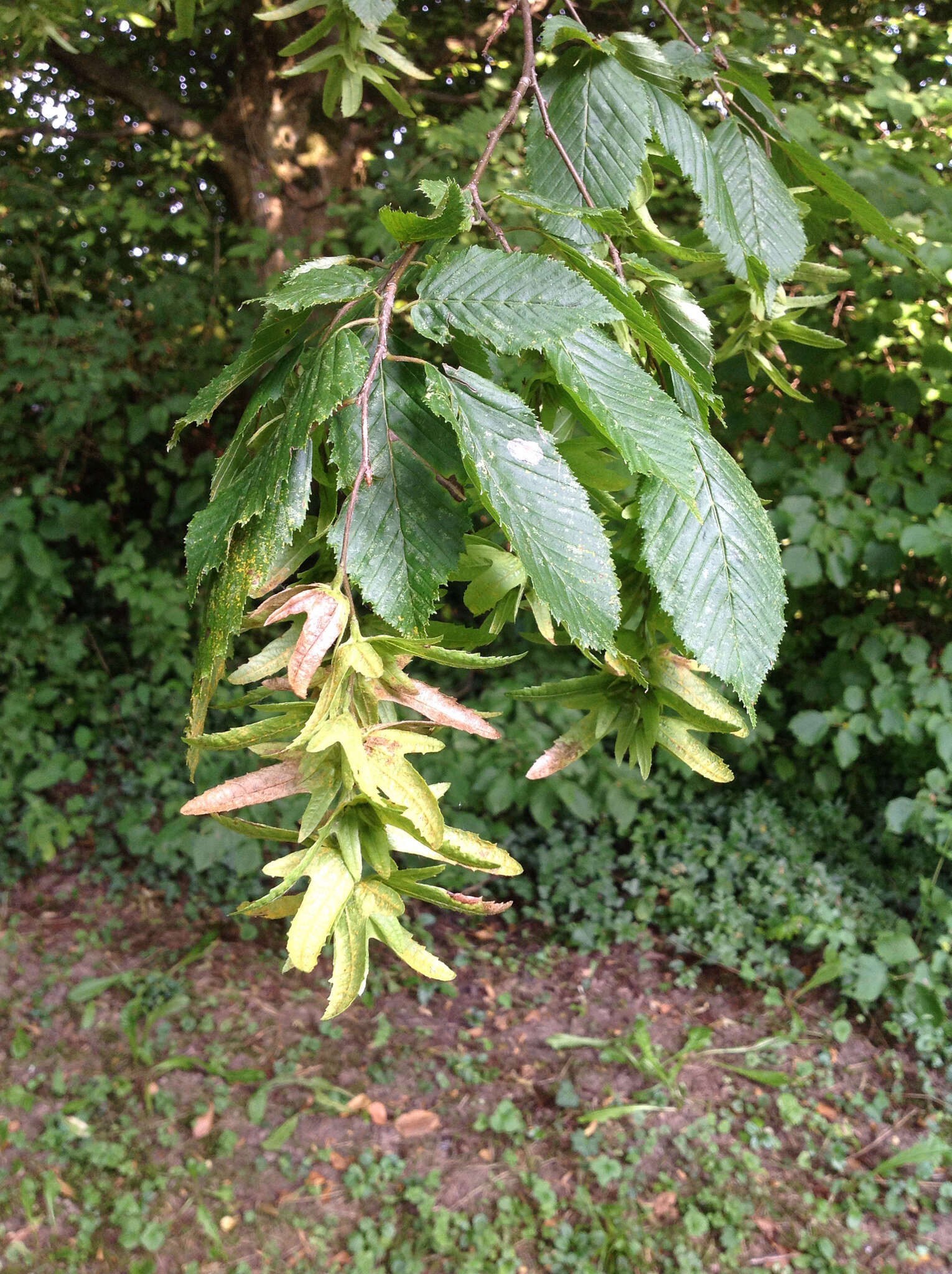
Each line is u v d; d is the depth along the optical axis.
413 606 0.75
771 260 1.21
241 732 0.73
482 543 0.90
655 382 0.79
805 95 4.42
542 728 4.69
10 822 4.99
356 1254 3.16
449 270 0.80
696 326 1.02
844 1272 3.15
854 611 4.89
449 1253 3.18
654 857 4.82
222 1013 4.07
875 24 4.79
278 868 0.75
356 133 5.94
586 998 4.27
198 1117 3.59
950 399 4.21
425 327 0.77
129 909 4.63
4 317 6.15
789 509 4.24
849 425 4.70
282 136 5.73
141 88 5.61
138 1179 3.38
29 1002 4.07
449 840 0.74
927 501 4.20
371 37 1.39
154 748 5.44
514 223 4.30
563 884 4.64
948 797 4.36
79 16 2.28
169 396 5.81
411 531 0.76
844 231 3.82
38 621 5.28
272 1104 3.68
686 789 4.94
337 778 0.76
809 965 4.44
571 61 1.13
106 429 5.80
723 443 4.54
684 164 1.12
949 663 4.28
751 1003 4.26
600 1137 3.60
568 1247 3.21
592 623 0.72
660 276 0.94
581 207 1.06
